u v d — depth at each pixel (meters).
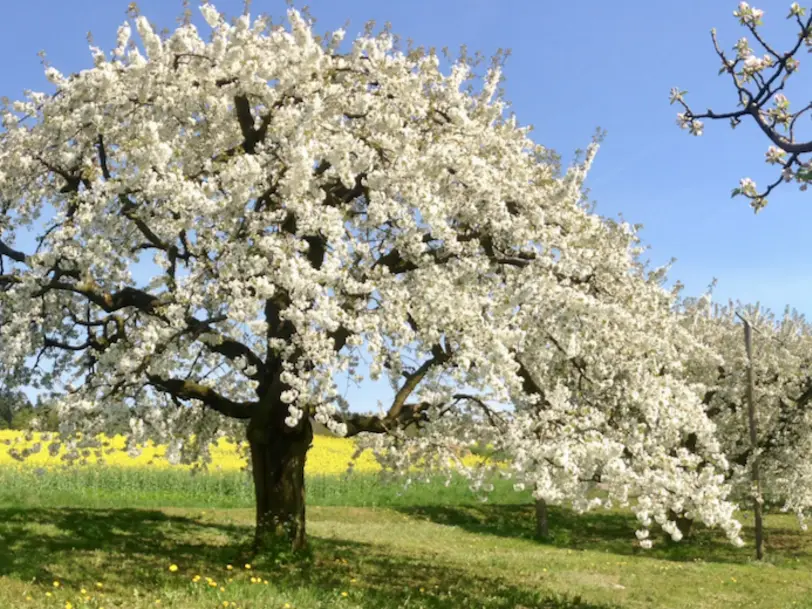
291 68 12.59
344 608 10.04
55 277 12.16
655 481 11.12
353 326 10.99
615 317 12.13
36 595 9.48
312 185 12.21
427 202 11.32
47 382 13.63
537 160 14.54
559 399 11.98
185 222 11.20
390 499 29.44
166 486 26.84
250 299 10.69
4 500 21.36
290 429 14.20
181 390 13.48
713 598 14.54
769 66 6.94
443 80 13.57
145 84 12.30
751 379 23.08
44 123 11.91
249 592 10.34
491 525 26.48
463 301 11.48
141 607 9.16
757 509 22.34
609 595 14.06
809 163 6.55
